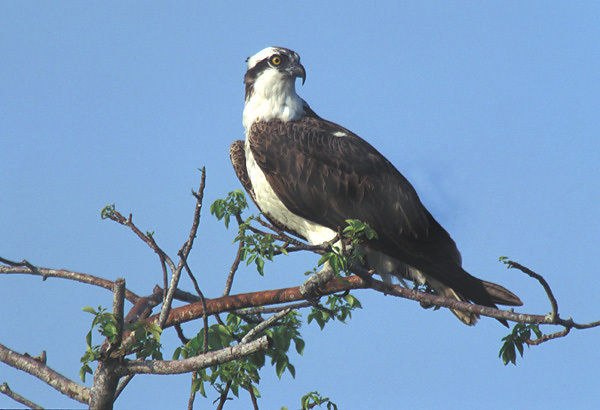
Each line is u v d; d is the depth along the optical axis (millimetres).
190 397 9656
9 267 10273
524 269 8422
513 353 9461
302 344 10531
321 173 13320
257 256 8828
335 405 9750
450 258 12758
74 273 10102
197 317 10414
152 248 9242
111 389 8320
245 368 9891
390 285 10312
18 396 8953
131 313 10641
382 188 13141
